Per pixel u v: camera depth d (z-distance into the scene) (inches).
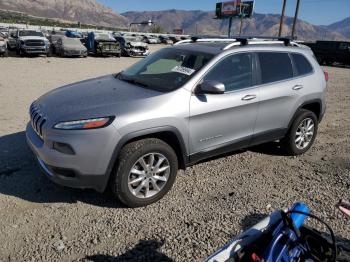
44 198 162.9
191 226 145.6
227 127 182.4
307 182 190.2
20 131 249.3
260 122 198.1
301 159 223.8
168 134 162.6
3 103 333.4
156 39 2182.6
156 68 190.2
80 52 969.5
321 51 1115.9
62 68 672.4
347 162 220.7
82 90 177.6
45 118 153.9
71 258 125.3
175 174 166.1
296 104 214.5
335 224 149.6
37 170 188.9
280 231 97.0
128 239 136.4
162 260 125.6
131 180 154.1
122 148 151.5
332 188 183.8
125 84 181.0
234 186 182.2
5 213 149.6
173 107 159.6
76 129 143.9
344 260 97.0
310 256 95.0
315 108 237.9
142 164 155.0
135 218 150.3
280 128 211.2
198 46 196.7
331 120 331.6
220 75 179.0
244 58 191.8
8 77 509.7
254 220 151.3
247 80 191.2
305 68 224.5
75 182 147.9
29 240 133.8
